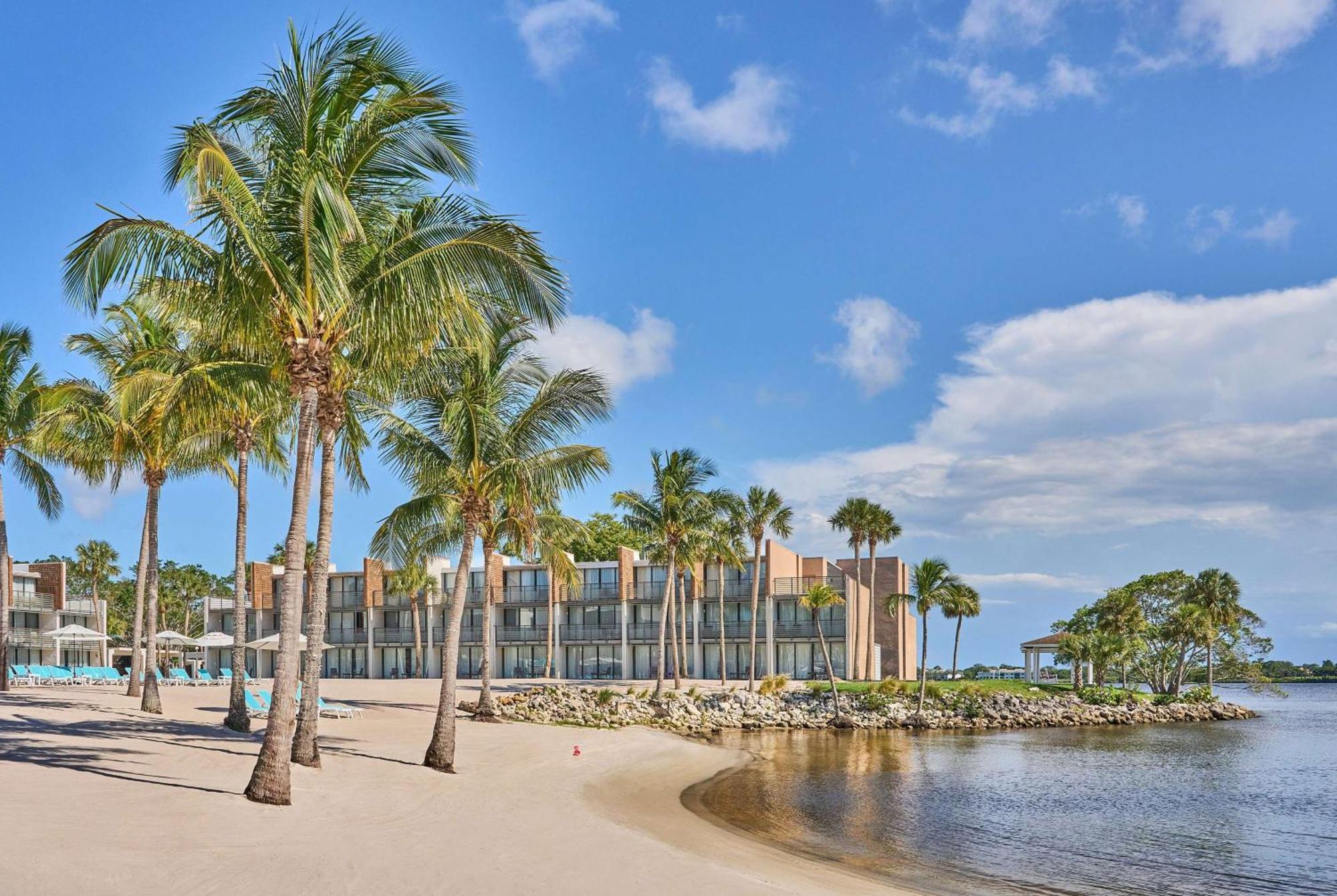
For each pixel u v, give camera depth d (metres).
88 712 27.97
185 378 18.06
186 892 9.82
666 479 50.94
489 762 24.95
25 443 34.59
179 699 37.44
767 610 68.88
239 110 15.82
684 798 23.56
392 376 19.47
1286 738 51.25
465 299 16.86
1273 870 18.92
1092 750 42.66
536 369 23.94
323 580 19.84
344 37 15.55
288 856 11.62
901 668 84.44
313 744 19.59
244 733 25.12
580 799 20.66
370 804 16.30
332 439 19.38
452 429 22.61
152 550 29.67
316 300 15.44
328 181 14.37
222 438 28.53
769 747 39.69
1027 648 78.31
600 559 89.69
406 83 15.86
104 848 10.97
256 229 14.94
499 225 15.81
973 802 26.20
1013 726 55.72
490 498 23.75
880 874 16.53
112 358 29.17
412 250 16.48
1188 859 19.84
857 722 51.34
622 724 44.91
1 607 35.41
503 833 15.08
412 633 75.25
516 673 74.38
